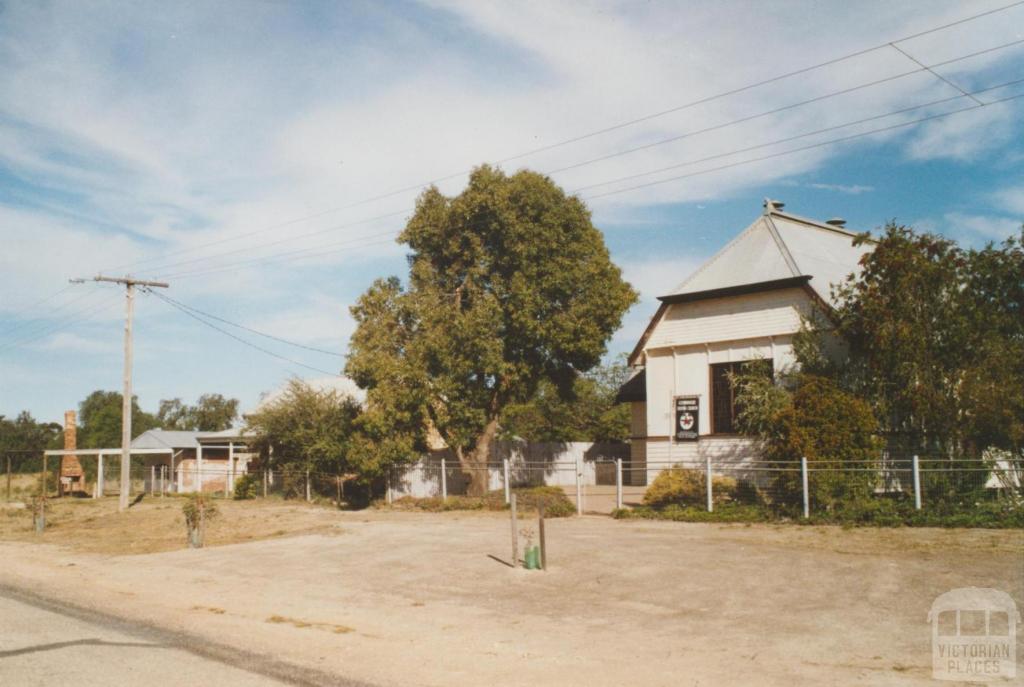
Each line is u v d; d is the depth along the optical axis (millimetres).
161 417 94625
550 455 37125
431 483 29688
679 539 17766
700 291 25109
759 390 22172
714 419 24906
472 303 28188
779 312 23656
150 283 35625
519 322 27562
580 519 22828
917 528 17719
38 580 16047
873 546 15766
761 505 20875
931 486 18688
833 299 21516
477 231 28281
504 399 29562
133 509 33969
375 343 28219
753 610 11297
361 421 27766
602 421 48125
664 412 25984
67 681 8047
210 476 46000
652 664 8781
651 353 26516
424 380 27422
